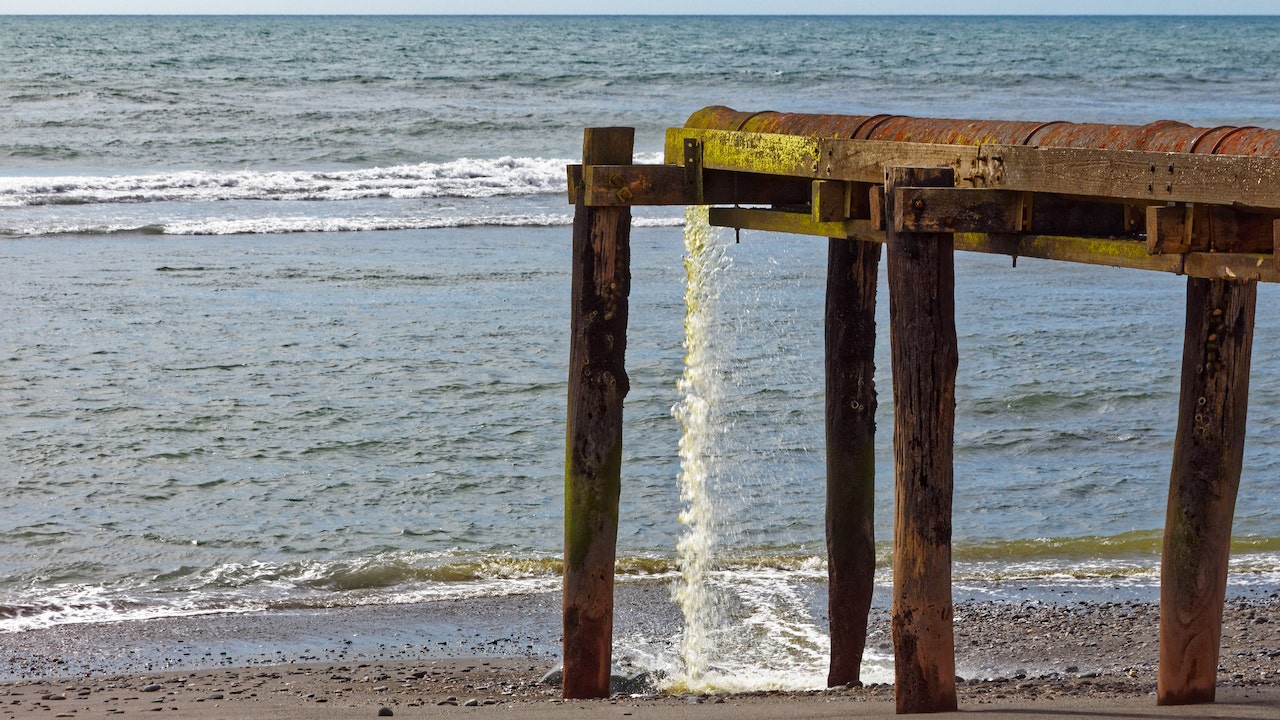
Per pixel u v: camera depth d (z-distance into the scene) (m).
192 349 19.33
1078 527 12.85
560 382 18.09
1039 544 12.38
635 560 11.88
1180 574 6.52
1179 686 6.66
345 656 9.80
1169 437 15.70
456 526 12.87
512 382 18.02
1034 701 7.16
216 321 21.12
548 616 10.80
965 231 5.83
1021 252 6.09
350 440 15.43
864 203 6.73
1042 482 14.15
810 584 11.40
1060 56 113.31
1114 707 6.66
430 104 60.59
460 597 11.21
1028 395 17.34
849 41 144.38
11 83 65.75
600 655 7.73
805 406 16.58
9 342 19.31
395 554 12.06
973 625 10.33
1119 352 19.80
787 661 9.55
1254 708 6.47
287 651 9.88
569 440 7.41
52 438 15.13
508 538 12.60
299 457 14.81
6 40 119.25
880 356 18.23
